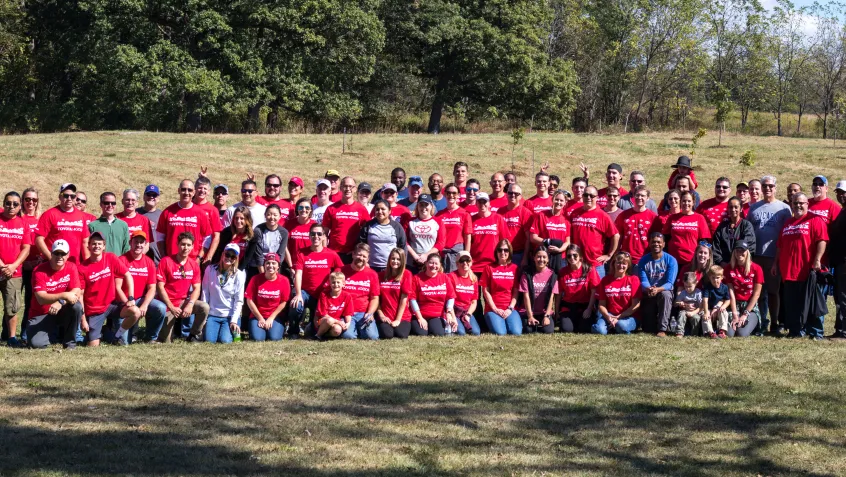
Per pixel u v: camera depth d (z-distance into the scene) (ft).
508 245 40.42
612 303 39.73
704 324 38.55
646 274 39.65
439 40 162.81
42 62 164.86
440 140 121.19
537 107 175.01
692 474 20.97
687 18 181.27
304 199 40.29
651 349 35.24
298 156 104.73
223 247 40.04
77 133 119.24
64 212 37.52
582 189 43.65
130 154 99.81
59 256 34.58
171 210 39.65
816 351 34.71
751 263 39.29
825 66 176.24
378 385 28.73
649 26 184.96
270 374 30.12
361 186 41.04
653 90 190.29
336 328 37.60
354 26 148.87
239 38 141.79
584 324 40.19
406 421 24.77
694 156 111.55
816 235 38.04
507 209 43.04
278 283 38.09
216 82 135.95
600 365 32.07
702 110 202.08
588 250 41.32
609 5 184.55
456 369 31.32
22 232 36.91
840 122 166.91
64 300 34.68
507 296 40.29
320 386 28.53
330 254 39.14
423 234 40.50
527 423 24.76
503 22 172.86
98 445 22.21
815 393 27.94
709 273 38.78
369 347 35.63
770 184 40.68
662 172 102.42
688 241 40.42
